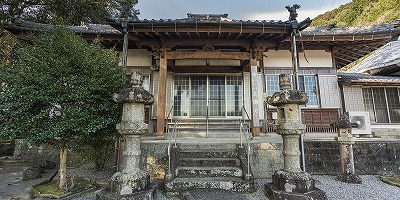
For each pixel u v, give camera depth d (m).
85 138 5.04
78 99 4.46
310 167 6.40
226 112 9.67
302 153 6.11
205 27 6.77
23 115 4.32
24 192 4.82
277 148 6.16
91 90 4.58
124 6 6.91
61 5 13.53
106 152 6.74
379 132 9.36
